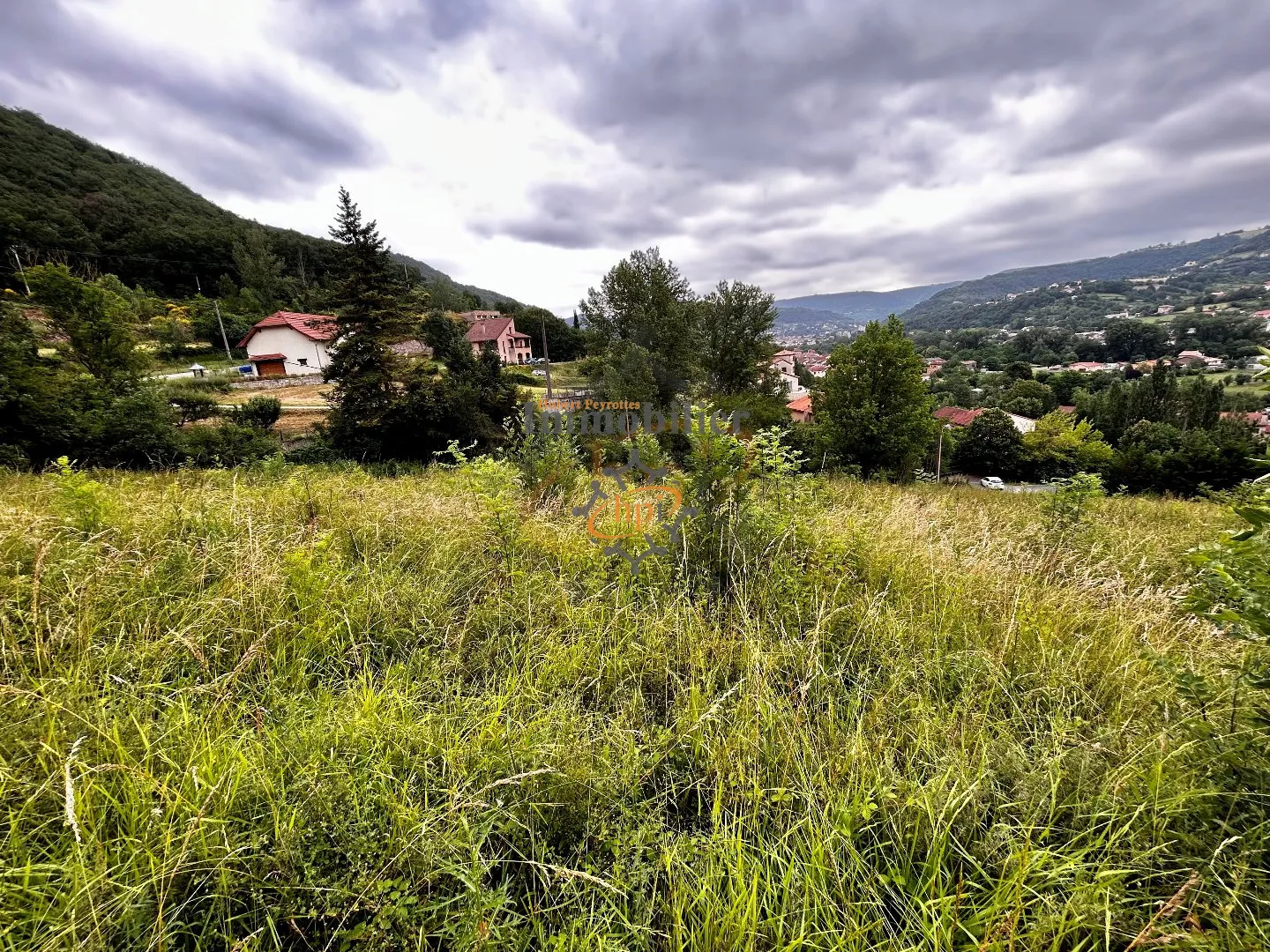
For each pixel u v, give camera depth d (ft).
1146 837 5.30
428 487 21.31
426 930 4.35
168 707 6.43
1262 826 4.78
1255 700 5.73
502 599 10.07
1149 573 13.42
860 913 4.69
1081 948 4.57
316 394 98.53
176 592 8.97
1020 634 9.23
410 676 7.77
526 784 5.61
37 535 9.56
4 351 38.17
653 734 6.95
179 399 63.87
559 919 4.67
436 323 82.94
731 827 5.48
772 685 7.87
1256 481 5.34
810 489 14.03
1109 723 6.85
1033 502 30.58
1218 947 4.06
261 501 14.97
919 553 12.84
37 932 3.81
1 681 6.44
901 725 6.89
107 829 4.91
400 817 4.79
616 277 95.14
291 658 7.98
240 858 4.48
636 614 9.69
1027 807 5.51
